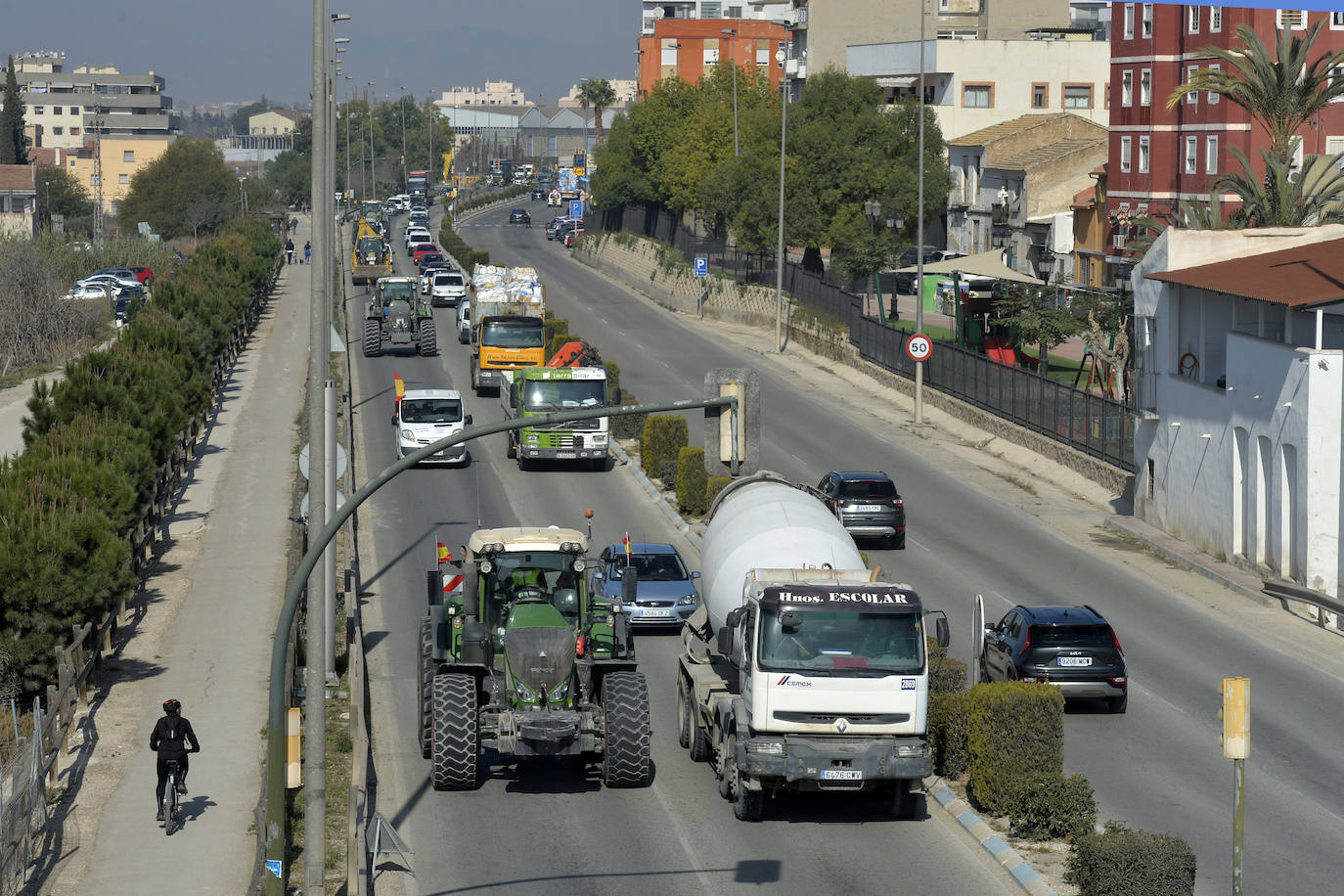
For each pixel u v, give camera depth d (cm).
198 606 3188
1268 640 3114
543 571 2228
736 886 1820
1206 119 6681
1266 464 3594
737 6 19862
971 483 4709
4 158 17475
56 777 2169
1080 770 2278
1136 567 3750
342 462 2681
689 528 3984
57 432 3241
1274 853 1931
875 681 1977
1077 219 7925
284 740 1633
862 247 7944
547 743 2112
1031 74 10250
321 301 2017
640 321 8638
